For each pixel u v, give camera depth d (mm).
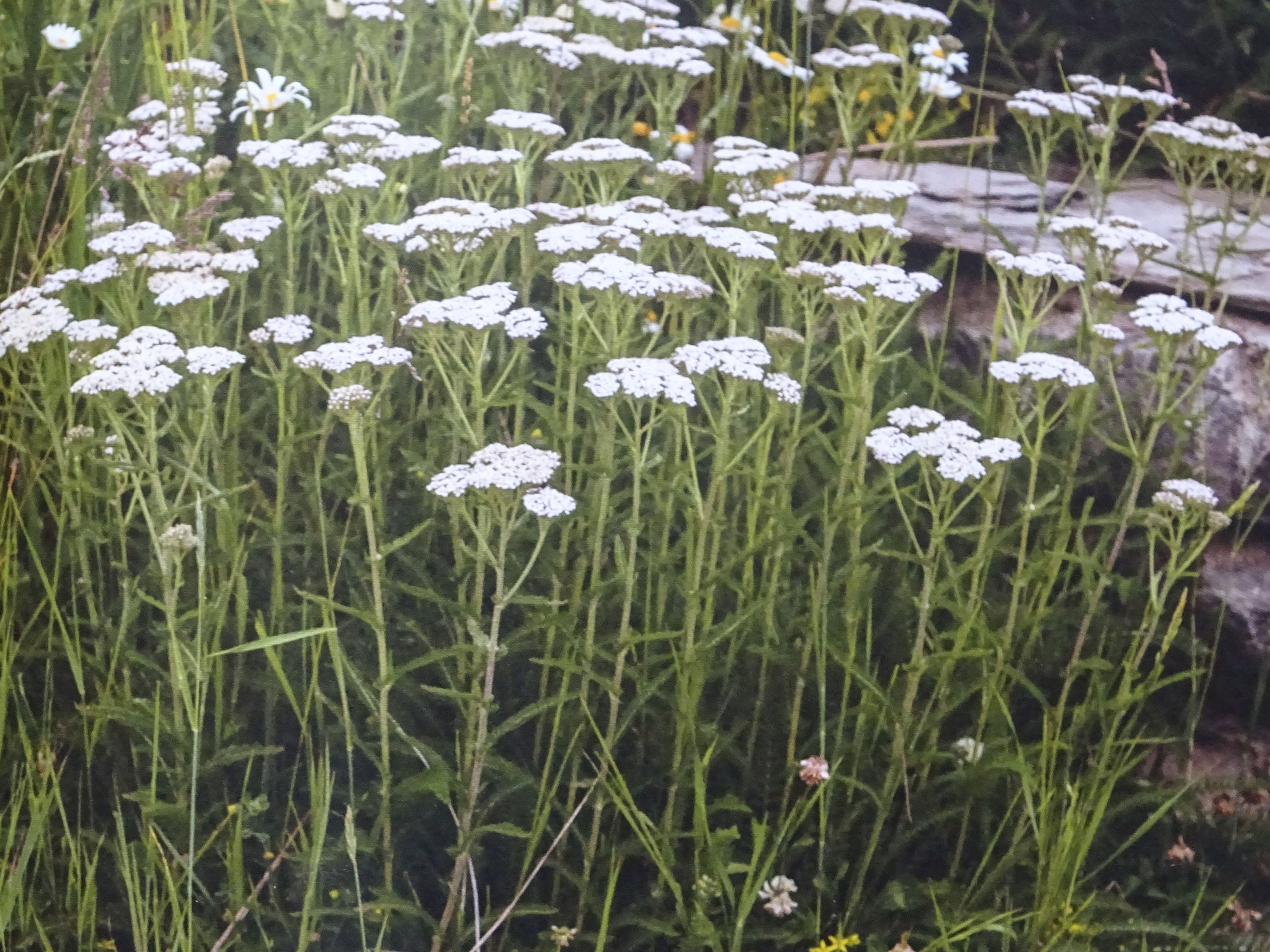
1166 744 2076
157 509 1704
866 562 1884
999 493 2006
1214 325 1846
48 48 2055
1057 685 2074
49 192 1980
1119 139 3227
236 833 1572
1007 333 2047
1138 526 2162
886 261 2590
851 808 1805
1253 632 2098
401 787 1576
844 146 2990
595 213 1976
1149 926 1715
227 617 1772
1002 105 3281
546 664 1574
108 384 1490
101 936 1658
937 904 1745
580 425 2006
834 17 3150
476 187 2121
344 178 1854
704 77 2820
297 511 1899
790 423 1987
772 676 1908
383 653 1535
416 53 2527
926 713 1781
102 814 1760
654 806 1781
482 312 1596
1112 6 3203
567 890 1740
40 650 1735
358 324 2018
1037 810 1722
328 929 1661
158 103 2105
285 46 2391
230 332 2035
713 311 2213
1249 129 3170
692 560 1653
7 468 1794
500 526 1630
